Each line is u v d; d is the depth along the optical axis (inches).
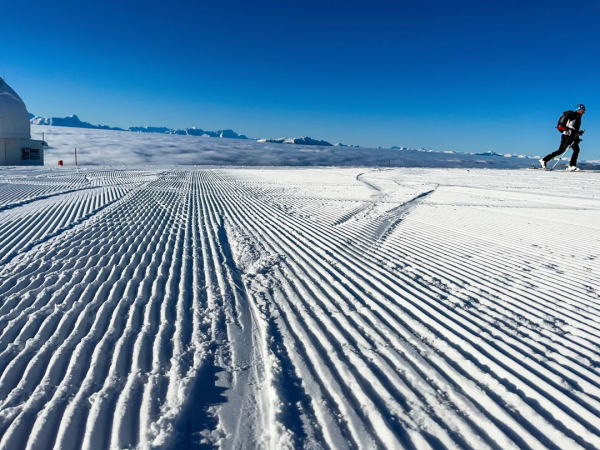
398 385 102.7
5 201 384.5
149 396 96.3
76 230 269.1
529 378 106.5
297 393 99.0
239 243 247.9
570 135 826.2
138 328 131.5
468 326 136.7
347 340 126.1
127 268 193.3
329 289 170.9
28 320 134.3
